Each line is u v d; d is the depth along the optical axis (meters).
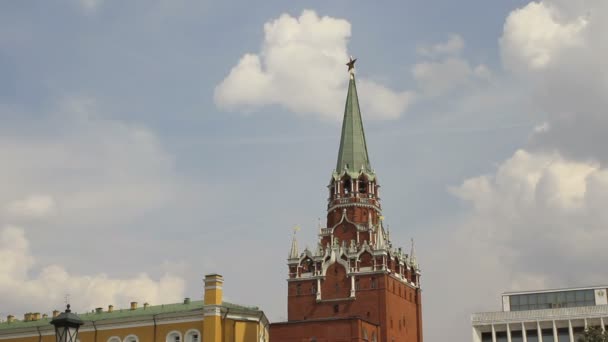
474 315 141.50
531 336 138.25
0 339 108.69
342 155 151.12
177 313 98.94
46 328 106.25
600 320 134.38
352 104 156.75
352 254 137.12
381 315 131.75
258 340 100.88
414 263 149.38
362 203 145.75
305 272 140.75
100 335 103.00
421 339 146.38
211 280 98.12
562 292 144.25
